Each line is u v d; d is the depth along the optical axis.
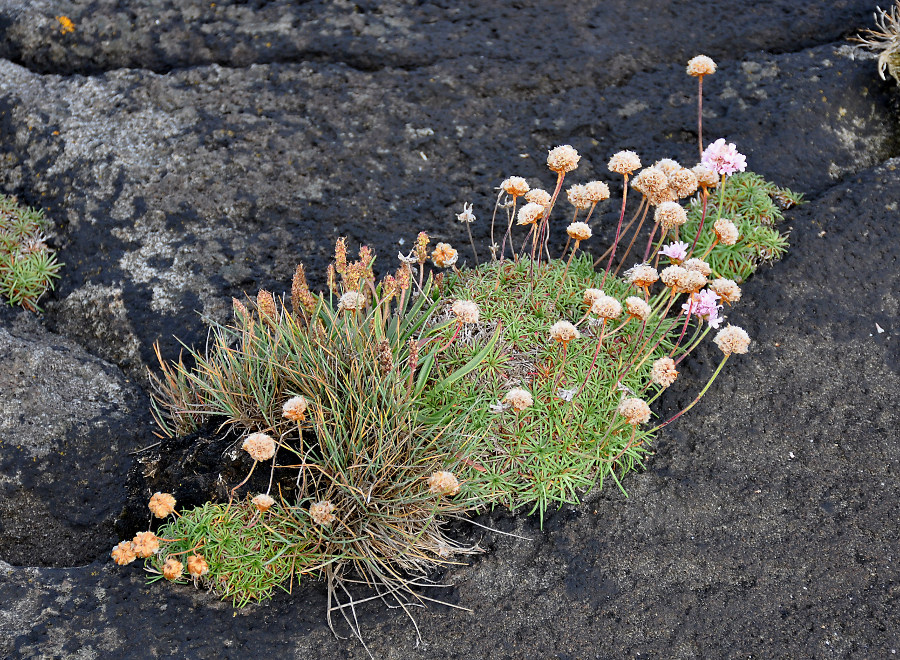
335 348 2.37
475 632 2.30
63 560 2.37
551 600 2.31
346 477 2.32
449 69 2.66
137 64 2.68
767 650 2.29
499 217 2.55
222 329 2.48
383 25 2.70
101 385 2.45
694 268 2.36
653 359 2.41
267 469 2.35
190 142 2.59
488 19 2.70
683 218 2.38
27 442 2.40
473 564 2.33
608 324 2.40
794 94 2.62
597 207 2.55
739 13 2.70
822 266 2.49
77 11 2.69
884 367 2.43
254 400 2.38
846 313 2.46
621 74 2.65
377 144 2.60
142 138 2.60
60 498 2.38
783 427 2.40
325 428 2.33
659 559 2.33
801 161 2.57
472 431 2.37
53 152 2.59
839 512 2.36
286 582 2.33
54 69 2.68
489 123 2.62
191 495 2.36
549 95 2.64
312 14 2.70
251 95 2.64
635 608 2.31
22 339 2.47
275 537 2.32
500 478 2.36
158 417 2.44
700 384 2.42
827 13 2.69
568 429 2.37
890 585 2.32
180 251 2.53
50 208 2.56
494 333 2.38
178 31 2.69
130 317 2.50
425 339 2.40
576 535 2.35
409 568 2.33
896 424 2.40
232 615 2.30
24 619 2.29
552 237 2.53
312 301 2.38
